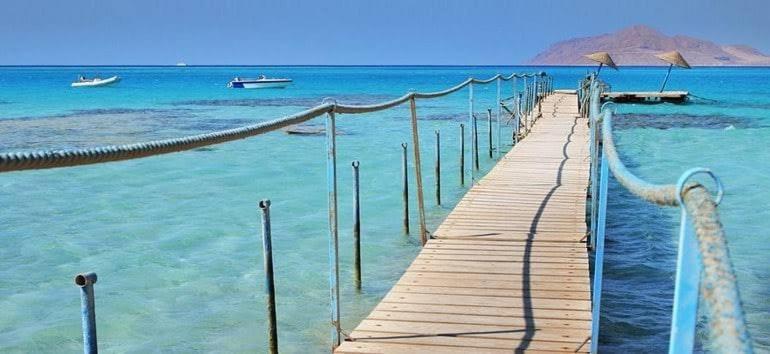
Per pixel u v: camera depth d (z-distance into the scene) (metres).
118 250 9.82
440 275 6.83
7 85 75.06
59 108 40.50
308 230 10.88
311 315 7.34
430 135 24.45
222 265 9.08
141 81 94.50
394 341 5.23
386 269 8.89
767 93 57.53
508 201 10.32
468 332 5.38
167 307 7.60
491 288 6.41
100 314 7.39
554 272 6.89
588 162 14.01
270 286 5.39
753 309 7.31
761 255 9.39
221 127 29.02
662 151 21.17
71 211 12.34
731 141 23.53
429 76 128.25
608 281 8.52
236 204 12.89
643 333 6.88
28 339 6.77
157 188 14.50
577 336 5.27
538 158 14.62
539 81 32.84
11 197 13.56
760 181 15.31
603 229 4.25
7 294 7.99
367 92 63.34
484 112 35.03
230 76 126.12
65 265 9.12
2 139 23.95
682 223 1.77
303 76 129.88
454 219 9.19
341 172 16.55
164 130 27.58
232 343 6.67
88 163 2.60
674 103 40.94
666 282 8.45
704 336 6.34
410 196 13.74
